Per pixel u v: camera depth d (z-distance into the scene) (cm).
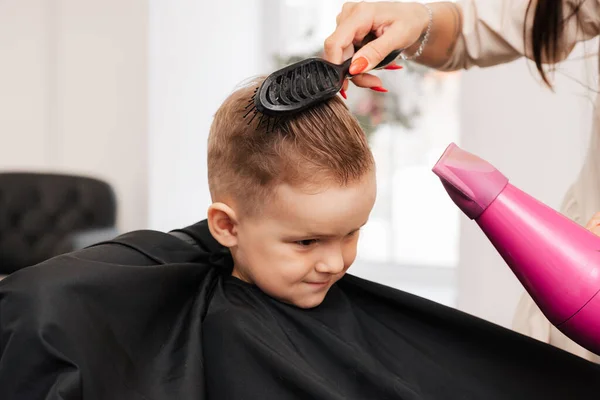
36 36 274
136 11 264
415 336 77
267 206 70
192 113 280
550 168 174
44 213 228
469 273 187
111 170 275
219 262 80
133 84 269
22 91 278
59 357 57
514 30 94
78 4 271
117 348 62
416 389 73
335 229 70
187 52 273
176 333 69
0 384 58
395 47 78
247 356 70
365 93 285
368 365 72
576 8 89
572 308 60
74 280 61
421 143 304
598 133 92
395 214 312
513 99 176
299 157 68
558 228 61
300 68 64
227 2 293
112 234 225
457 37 98
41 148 280
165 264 71
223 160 73
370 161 72
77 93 275
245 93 73
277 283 73
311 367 70
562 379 73
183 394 64
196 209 286
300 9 316
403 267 315
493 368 74
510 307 183
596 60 98
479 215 63
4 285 60
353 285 81
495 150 180
